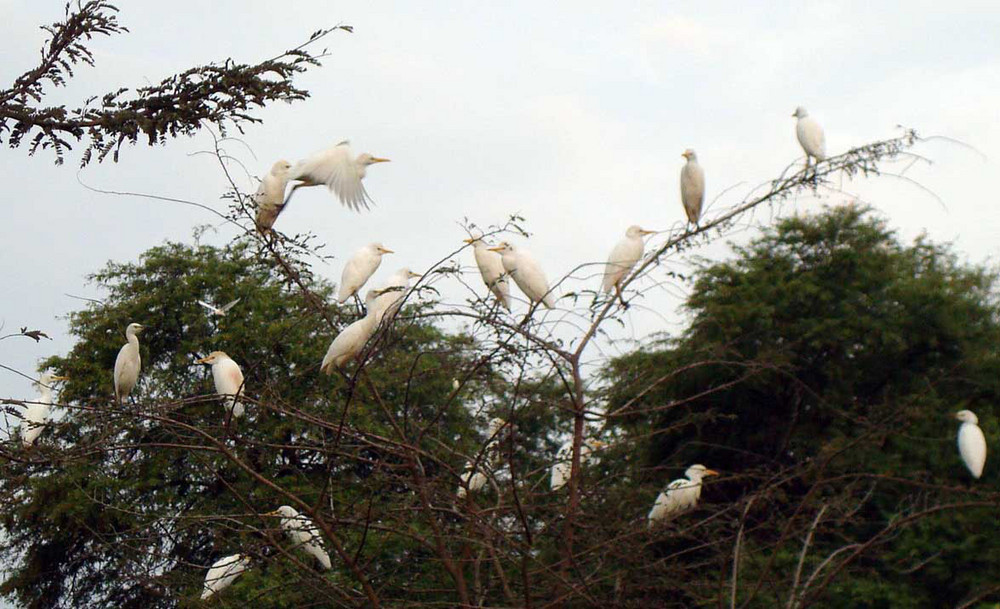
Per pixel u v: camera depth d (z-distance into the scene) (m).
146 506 18.62
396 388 17.88
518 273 13.96
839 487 15.66
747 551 12.31
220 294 23.83
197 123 9.90
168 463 19.11
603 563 11.63
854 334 21.53
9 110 9.29
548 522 11.77
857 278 22.97
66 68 9.86
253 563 12.09
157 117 9.64
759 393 21.59
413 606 11.70
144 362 23.73
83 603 19.92
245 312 22.34
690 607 12.71
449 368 11.39
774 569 15.69
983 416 20.78
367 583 10.63
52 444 11.05
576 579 11.53
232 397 10.62
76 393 23.67
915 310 22.14
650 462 21.52
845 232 23.59
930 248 24.72
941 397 21.52
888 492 18.56
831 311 22.20
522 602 11.37
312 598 12.66
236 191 11.70
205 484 20.06
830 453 11.93
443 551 11.13
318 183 11.68
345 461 15.30
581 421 11.80
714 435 21.67
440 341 16.50
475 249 14.14
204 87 9.84
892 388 21.91
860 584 16.92
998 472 19.33
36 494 18.11
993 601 17.02
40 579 20.83
